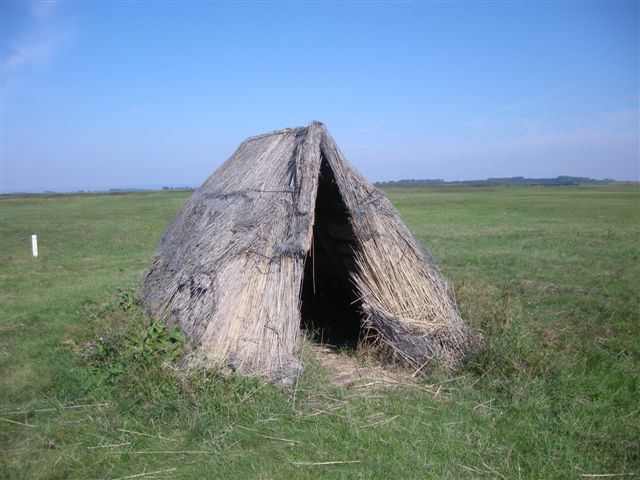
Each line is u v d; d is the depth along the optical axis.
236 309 6.45
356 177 7.48
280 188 7.35
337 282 11.07
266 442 5.14
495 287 12.11
